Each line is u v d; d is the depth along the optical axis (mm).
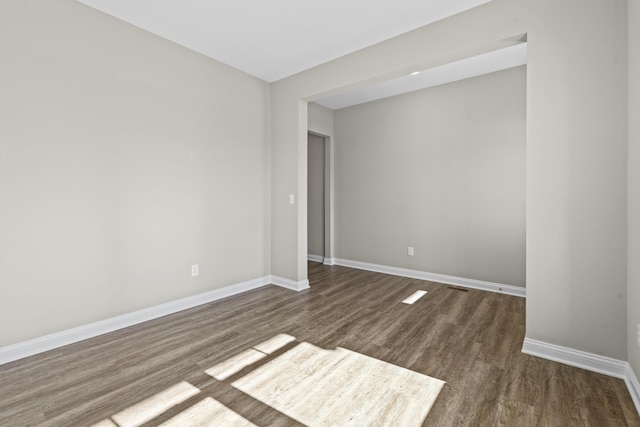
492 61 3590
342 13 2656
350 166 5305
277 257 4211
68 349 2371
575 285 2139
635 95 1812
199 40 3105
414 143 4570
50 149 2357
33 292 2293
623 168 1977
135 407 1713
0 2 2129
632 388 1816
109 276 2695
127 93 2785
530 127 2264
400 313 3145
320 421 1612
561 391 1854
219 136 3582
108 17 2654
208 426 1570
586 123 2082
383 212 4926
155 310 3016
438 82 4219
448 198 4281
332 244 5535
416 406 1729
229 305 3393
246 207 3926
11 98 2178
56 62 2373
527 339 2318
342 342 2506
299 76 3877
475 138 4047
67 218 2449
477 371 2076
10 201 2188
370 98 4879
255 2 2506
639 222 1750
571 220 2143
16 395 1807
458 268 4211
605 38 2020
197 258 3385
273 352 2338
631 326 1890
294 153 3986
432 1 2473
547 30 2207
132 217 2840
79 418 1620
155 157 3000
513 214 3799
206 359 2232
